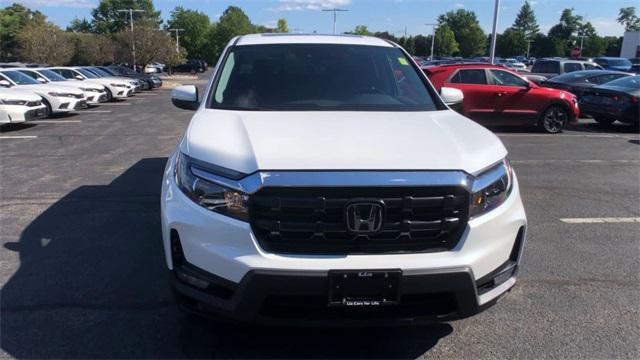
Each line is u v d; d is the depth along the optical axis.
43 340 3.16
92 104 20.75
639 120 12.88
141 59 46.75
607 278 4.18
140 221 5.43
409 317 2.67
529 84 12.58
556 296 3.85
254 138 2.88
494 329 3.37
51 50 44.62
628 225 5.56
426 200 2.62
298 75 3.98
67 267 4.23
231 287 2.62
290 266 2.53
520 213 3.01
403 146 2.81
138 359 2.99
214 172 2.71
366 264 2.54
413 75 4.20
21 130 12.92
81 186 6.96
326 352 3.09
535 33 131.00
